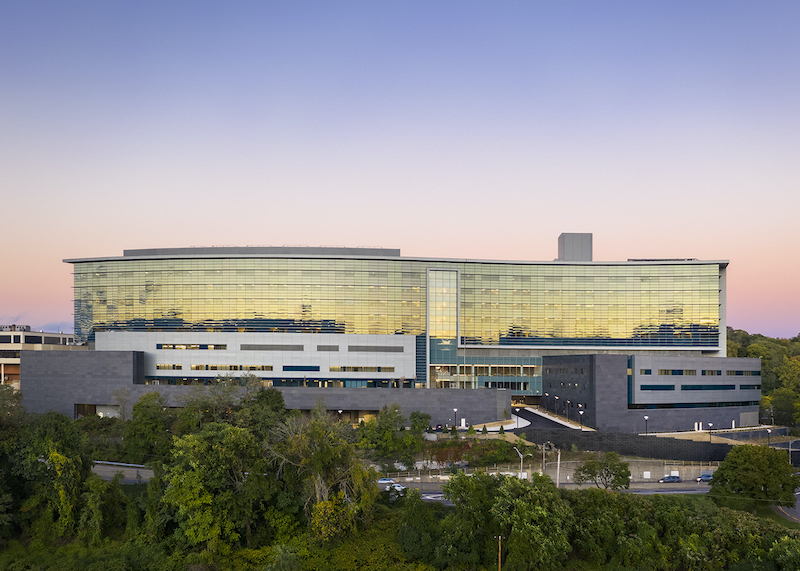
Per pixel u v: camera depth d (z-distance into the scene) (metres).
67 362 129.00
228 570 53.03
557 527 53.38
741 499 70.00
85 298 151.00
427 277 150.50
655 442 100.31
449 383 149.75
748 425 135.88
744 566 50.84
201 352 137.88
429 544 55.69
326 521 55.78
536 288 152.88
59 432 60.16
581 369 127.56
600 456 95.31
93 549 55.16
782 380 167.50
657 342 149.25
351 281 147.88
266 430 71.56
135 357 130.88
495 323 151.50
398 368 140.88
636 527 55.91
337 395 124.38
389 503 68.25
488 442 97.88
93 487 57.47
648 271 151.38
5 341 156.00
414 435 96.81
